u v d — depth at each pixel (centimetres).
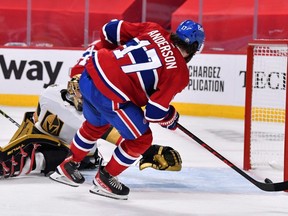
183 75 617
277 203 699
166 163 747
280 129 1247
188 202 691
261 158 989
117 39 667
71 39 1917
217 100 1568
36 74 1673
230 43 1791
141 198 701
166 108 614
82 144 683
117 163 655
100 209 646
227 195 732
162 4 2033
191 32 621
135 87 620
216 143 1173
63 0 1923
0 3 1912
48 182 764
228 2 1809
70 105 802
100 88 625
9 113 1516
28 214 619
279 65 1280
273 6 1734
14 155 757
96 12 1895
